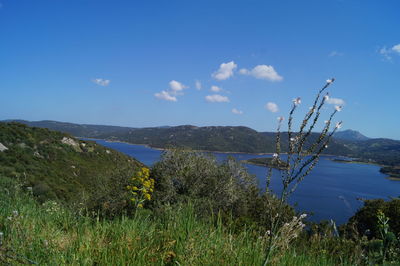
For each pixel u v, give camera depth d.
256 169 73.31
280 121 2.13
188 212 3.45
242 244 3.13
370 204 18.53
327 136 2.00
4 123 61.50
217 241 3.04
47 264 2.23
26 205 4.12
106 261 2.35
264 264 2.35
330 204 60.75
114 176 12.88
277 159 2.16
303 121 2.04
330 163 191.88
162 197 12.30
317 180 105.19
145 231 3.24
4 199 4.34
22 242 2.47
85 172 55.56
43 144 59.25
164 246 2.86
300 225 2.62
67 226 3.49
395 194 80.50
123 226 3.27
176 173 17.33
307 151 2.03
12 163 40.22
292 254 3.24
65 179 43.41
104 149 76.25
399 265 3.72
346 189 86.94
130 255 2.50
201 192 17.08
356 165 188.38
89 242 2.79
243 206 17.00
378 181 114.06
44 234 2.90
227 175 18.72
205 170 18.08
